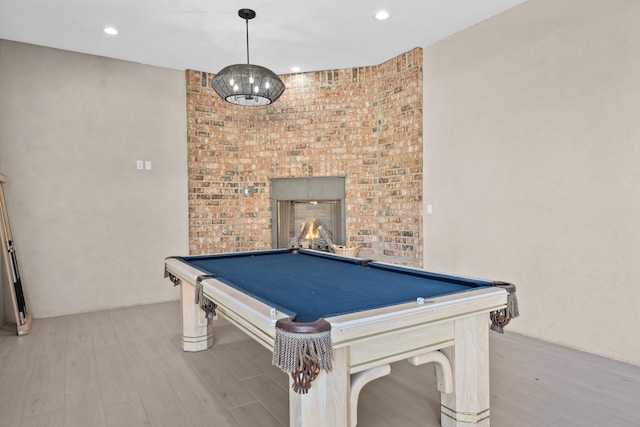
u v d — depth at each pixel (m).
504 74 3.44
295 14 3.39
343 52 4.31
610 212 2.79
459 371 1.89
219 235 4.93
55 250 4.01
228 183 5.00
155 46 4.00
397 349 1.65
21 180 3.86
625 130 2.70
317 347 1.29
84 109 4.14
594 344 2.89
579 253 2.96
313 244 5.11
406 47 4.20
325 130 4.91
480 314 1.91
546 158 3.15
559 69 3.05
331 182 4.92
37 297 3.93
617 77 2.73
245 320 1.67
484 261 3.63
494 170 3.54
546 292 3.17
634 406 2.13
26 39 3.79
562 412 2.07
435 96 4.09
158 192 4.55
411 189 4.33
